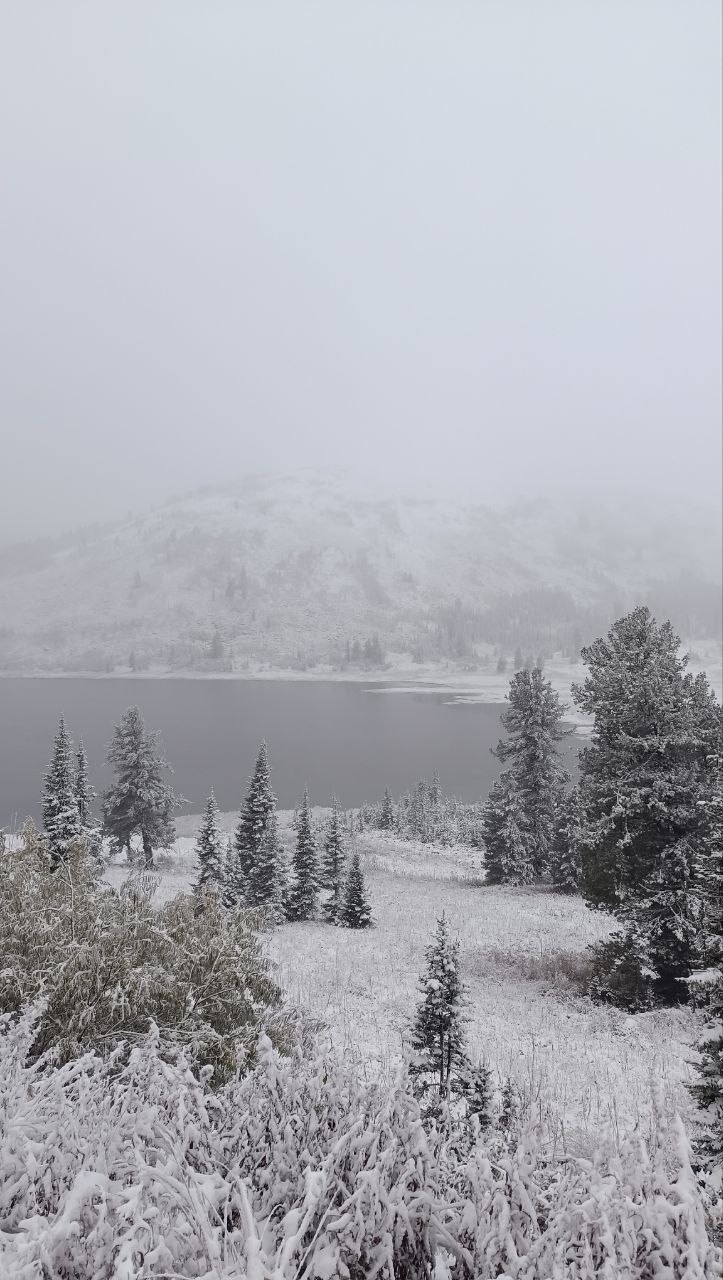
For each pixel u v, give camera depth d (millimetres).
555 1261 2352
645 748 17281
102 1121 3492
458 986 9281
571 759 73688
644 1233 2359
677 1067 11992
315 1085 3451
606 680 18516
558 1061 12008
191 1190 2438
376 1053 10625
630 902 16922
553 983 18328
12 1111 3561
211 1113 3846
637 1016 15289
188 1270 2396
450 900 31203
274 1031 8141
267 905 10664
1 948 7527
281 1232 2668
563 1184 2881
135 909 9148
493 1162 3344
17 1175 3020
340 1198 2828
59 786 31266
